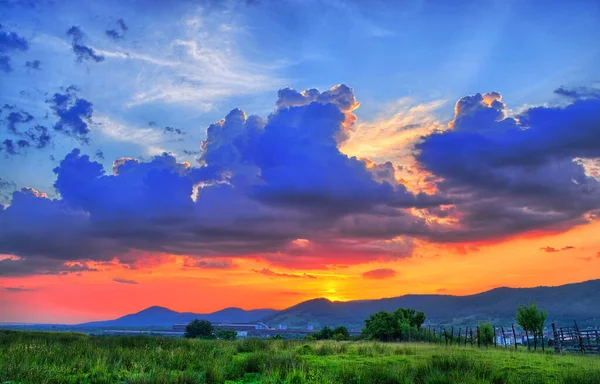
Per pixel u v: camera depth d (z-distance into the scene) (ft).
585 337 98.89
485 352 91.76
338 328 268.41
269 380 48.78
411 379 52.26
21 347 65.77
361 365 62.23
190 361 62.18
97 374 49.78
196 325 296.51
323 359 73.61
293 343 104.68
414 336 178.50
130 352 67.56
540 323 116.98
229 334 297.12
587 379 48.67
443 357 61.41
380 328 197.06
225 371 55.01
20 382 43.88
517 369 60.70
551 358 76.95
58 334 118.52
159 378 45.55
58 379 45.91
